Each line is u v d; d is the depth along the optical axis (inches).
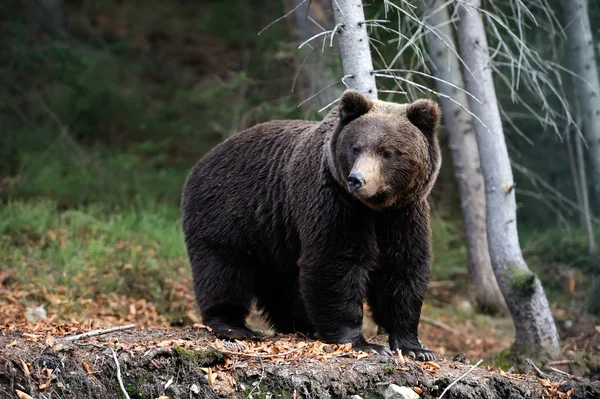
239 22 1192.2
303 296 354.9
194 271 400.8
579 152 694.5
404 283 355.6
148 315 527.8
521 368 470.6
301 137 377.4
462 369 357.4
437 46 609.6
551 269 694.5
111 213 729.0
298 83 727.1
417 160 331.3
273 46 913.5
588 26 618.8
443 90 625.3
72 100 900.6
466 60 490.0
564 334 574.9
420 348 358.3
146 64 1091.9
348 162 328.8
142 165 849.5
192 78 1091.3
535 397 359.9
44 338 325.7
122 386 302.0
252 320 558.9
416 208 347.9
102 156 866.8
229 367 322.7
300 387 316.2
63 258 575.8
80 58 921.5
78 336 332.5
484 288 676.7
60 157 812.6
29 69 888.3
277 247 382.6
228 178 398.0
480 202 676.1
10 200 671.1
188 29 1204.5
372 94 408.5
